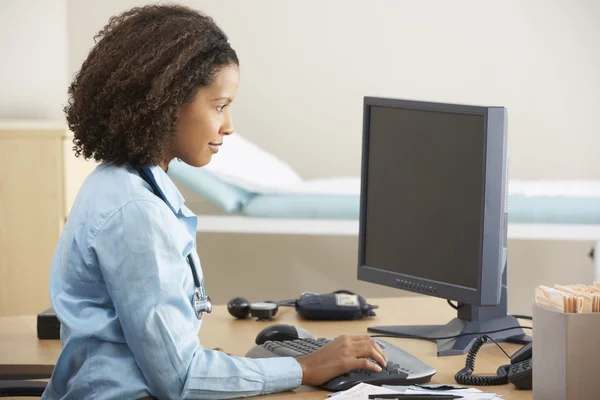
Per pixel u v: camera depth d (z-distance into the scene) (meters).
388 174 2.10
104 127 1.52
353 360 1.56
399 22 4.99
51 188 3.89
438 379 1.66
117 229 1.42
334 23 4.94
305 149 4.98
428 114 1.99
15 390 1.63
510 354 1.85
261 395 1.52
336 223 3.89
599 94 5.15
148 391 1.44
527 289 5.05
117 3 4.70
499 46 5.09
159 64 1.49
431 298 2.54
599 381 1.34
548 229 3.96
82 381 1.45
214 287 4.89
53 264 1.54
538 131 5.15
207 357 1.47
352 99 4.99
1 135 3.85
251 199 3.96
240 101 4.91
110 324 1.44
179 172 3.88
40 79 4.56
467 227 1.90
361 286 4.94
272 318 2.26
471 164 1.89
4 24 4.52
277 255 4.90
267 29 4.89
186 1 4.81
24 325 2.18
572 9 5.11
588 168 5.20
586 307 1.35
